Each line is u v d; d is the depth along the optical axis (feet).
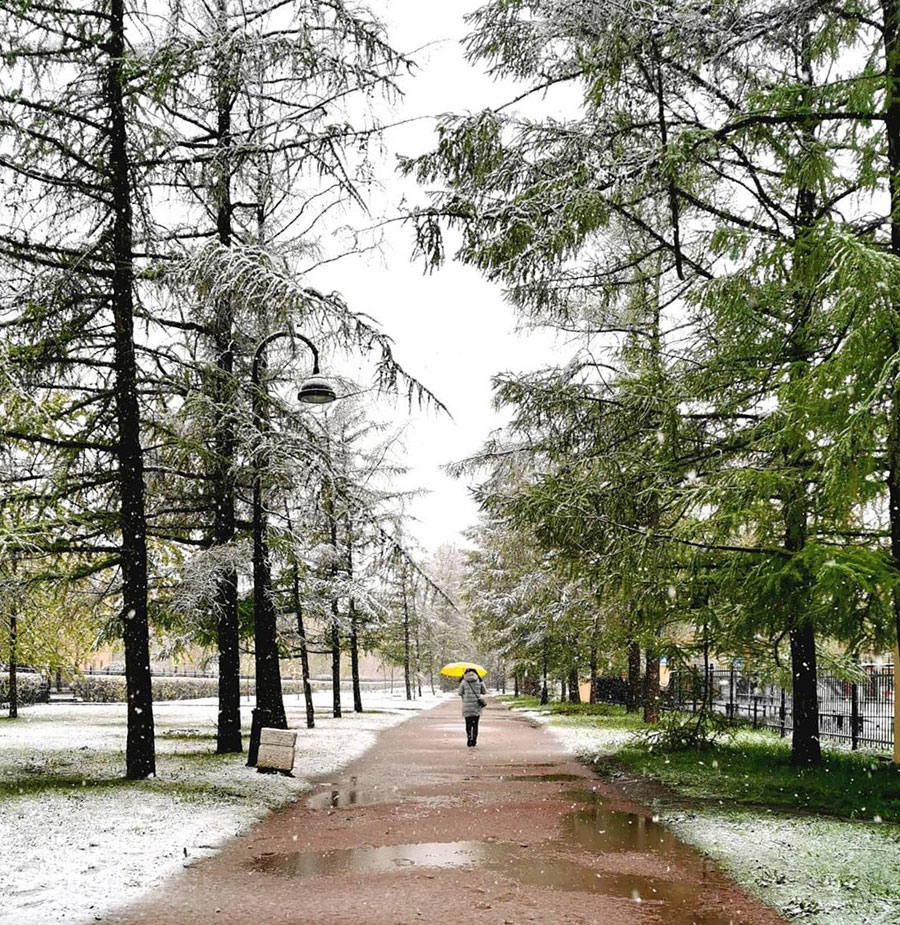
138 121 39.27
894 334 23.39
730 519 32.35
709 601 39.58
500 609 118.21
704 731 51.96
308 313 38.32
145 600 41.55
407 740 70.18
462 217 31.73
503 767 50.49
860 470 24.34
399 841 28.66
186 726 78.02
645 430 41.42
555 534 40.96
